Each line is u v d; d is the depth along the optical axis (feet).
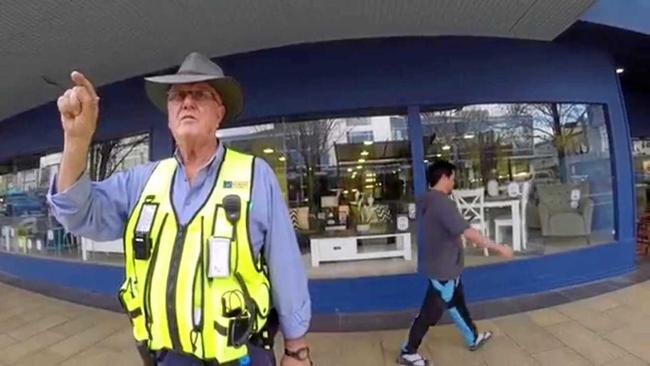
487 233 16.92
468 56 16.26
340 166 16.84
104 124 19.19
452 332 13.53
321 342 13.47
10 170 26.55
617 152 18.17
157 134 18.04
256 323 4.58
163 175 4.80
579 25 15.49
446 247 11.13
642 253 21.95
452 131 16.71
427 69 16.08
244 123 16.87
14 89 18.16
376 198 16.70
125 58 15.24
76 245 21.31
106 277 19.75
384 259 16.47
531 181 17.46
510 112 17.16
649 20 16.40
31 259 23.75
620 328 13.15
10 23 11.81
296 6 12.20
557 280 16.97
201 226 4.39
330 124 16.79
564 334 12.96
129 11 11.62
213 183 4.59
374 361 12.04
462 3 12.50
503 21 13.97
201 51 15.25
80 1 10.85
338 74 16.10
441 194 11.32
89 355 13.42
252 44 15.17
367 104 16.05
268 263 4.77
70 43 13.46
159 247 4.45
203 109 4.76
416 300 15.90
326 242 16.71
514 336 13.01
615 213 18.25
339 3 12.16
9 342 14.88
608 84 18.16
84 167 4.35
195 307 4.29
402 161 16.48
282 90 16.29
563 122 17.79
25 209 24.90
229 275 4.33
